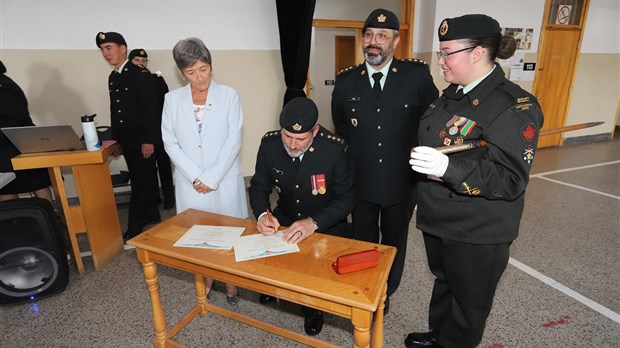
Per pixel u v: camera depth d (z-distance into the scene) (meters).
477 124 1.18
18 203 2.00
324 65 6.50
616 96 6.30
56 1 3.24
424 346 1.68
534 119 1.12
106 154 2.40
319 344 1.70
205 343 1.82
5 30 3.16
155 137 2.87
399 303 2.11
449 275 1.41
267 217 1.53
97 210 2.46
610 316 1.96
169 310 2.07
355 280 1.16
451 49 1.15
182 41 1.72
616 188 4.00
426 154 1.13
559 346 1.76
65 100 3.44
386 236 2.02
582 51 5.70
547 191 3.92
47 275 2.12
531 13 5.11
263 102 4.21
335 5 5.58
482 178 1.12
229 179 2.03
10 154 2.38
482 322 1.42
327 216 1.53
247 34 3.95
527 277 2.33
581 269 2.42
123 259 2.62
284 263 1.27
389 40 1.71
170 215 3.40
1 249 2.01
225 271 1.26
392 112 1.82
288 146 1.50
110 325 1.94
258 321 1.84
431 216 1.38
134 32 3.54
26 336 1.86
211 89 1.92
